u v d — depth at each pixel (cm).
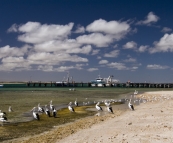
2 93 10819
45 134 2561
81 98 7975
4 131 2712
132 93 11775
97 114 4031
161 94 10562
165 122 2725
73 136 2355
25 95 9325
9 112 4225
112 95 9956
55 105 5600
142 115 3453
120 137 2080
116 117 3525
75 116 3841
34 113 3525
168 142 1862
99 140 2050
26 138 2419
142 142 1875
